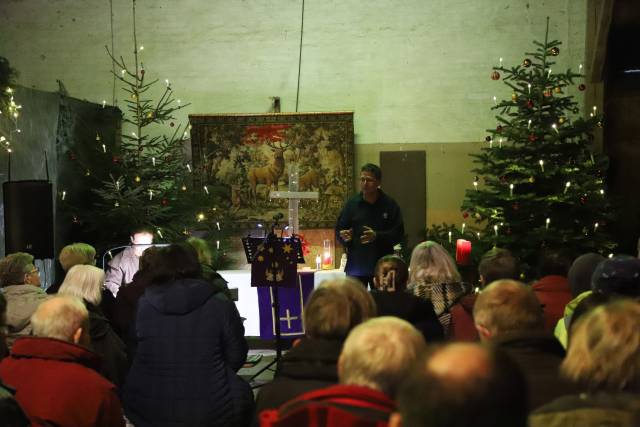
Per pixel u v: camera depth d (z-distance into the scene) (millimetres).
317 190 10703
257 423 3074
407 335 2543
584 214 9367
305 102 10961
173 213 10062
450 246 9492
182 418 4453
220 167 10734
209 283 4645
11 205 8406
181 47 11086
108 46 11148
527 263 9312
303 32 10945
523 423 1579
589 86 10547
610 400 2031
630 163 10820
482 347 1644
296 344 3213
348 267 8281
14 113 9000
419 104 10820
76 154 10328
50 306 3715
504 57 10688
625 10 10062
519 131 9273
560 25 10562
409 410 1576
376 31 10852
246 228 10727
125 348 5527
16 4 11227
